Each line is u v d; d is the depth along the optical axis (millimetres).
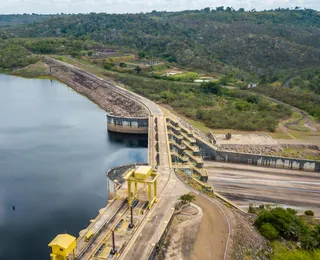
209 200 61688
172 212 55688
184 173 73625
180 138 93875
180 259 46219
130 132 119375
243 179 82688
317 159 91000
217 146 97812
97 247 46688
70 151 101062
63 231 60250
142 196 61281
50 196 72812
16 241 57500
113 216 54625
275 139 105312
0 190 75125
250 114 127938
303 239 53656
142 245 47219
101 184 79250
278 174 86188
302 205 71438
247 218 60031
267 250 51312
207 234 51656
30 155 96750
